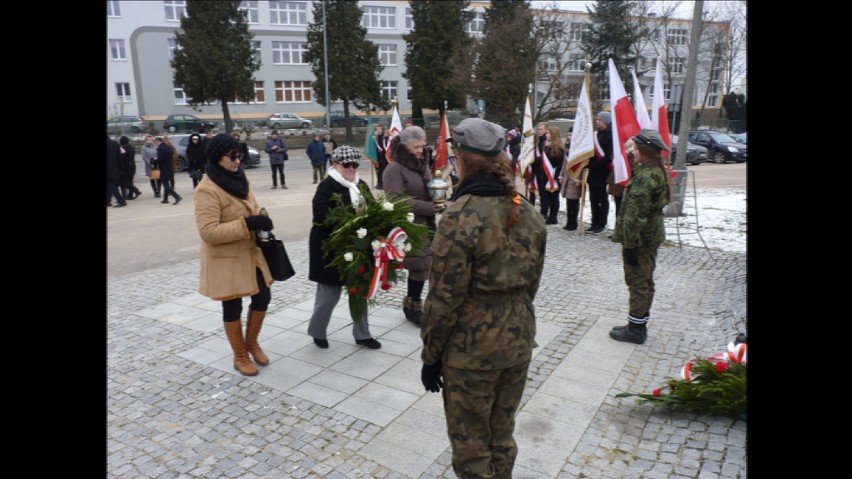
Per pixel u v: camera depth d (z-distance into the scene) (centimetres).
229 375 440
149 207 1382
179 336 526
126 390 418
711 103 5044
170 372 448
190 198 1551
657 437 342
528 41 3131
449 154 1027
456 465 246
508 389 248
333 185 445
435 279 228
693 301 608
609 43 3975
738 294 614
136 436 355
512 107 3139
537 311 577
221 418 376
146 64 4675
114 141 1355
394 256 418
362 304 437
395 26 5434
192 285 699
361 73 4150
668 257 805
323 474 313
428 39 4075
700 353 468
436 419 370
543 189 1041
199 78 4000
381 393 407
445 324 229
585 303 601
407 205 435
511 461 256
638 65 4112
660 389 374
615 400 391
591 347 483
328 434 354
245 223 398
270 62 5062
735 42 3872
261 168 2495
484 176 235
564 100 3131
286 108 5172
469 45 3422
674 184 1099
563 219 1115
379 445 340
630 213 454
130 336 528
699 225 1028
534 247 241
